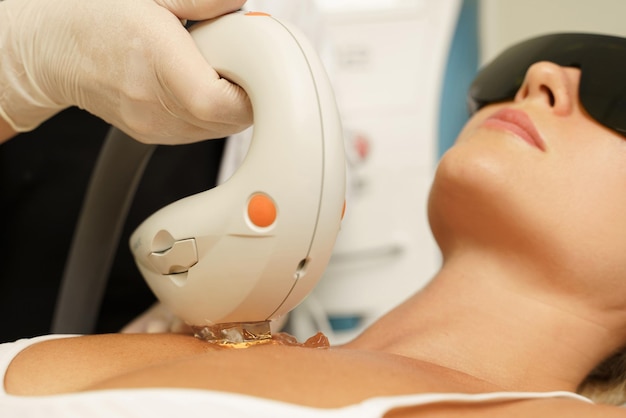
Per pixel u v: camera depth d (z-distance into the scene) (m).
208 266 0.66
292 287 0.66
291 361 0.63
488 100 1.02
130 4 0.72
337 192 0.63
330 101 0.63
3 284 1.26
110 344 0.70
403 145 1.71
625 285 0.89
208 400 0.51
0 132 0.88
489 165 0.88
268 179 0.62
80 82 0.76
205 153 1.33
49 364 0.65
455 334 0.88
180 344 0.71
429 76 1.72
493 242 0.91
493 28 1.78
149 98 0.72
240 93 0.68
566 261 0.87
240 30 0.66
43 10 0.77
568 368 0.89
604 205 0.87
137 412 0.51
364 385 0.60
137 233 0.73
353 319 1.71
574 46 0.96
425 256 1.71
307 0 1.41
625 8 1.79
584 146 0.89
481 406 0.65
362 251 1.71
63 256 1.27
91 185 0.91
